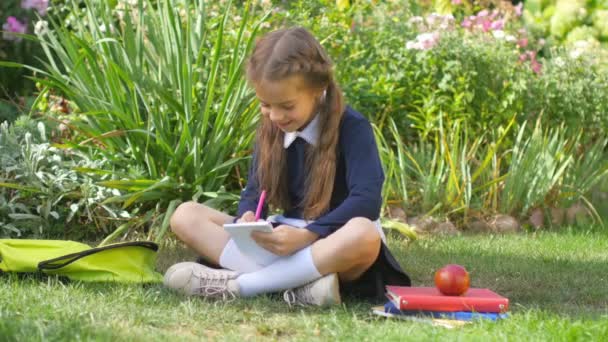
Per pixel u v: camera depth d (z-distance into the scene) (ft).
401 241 17.60
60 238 17.13
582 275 14.06
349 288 11.97
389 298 11.25
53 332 8.73
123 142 18.26
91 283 11.97
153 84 17.06
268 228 10.98
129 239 16.96
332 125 11.51
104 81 18.21
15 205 16.87
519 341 9.06
